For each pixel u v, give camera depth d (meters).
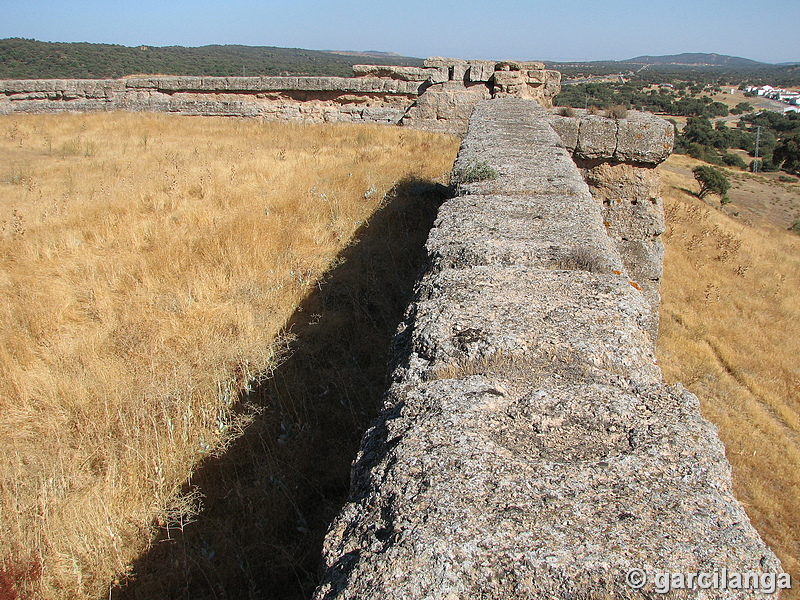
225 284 6.40
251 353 5.10
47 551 3.15
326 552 1.73
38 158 12.56
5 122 16.83
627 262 7.62
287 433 4.29
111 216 8.11
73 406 4.38
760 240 16.08
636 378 2.37
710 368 7.94
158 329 5.44
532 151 6.11
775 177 49.75
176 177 10.19
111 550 3.25
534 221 4.09
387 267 7.05
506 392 2.27
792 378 7.95
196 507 3.61
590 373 2.38
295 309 6.03
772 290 11.16
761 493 5.68
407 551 1.52
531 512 1.63
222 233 7.42
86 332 5.48
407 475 1.81
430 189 9.23
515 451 1.94
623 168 7.47
